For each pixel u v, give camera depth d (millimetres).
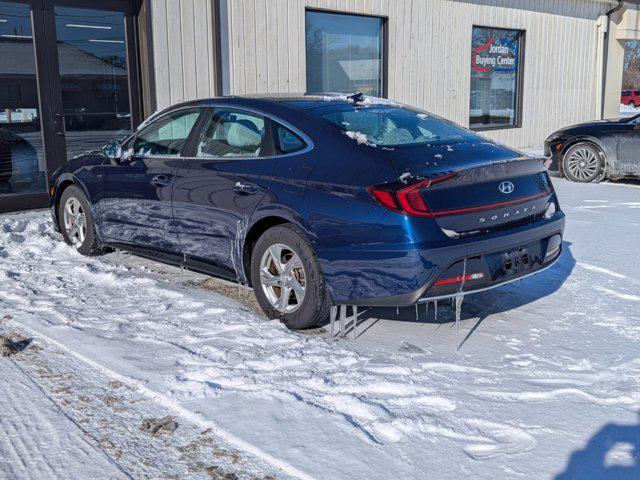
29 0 8297
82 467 2924
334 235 4172
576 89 17312
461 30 13688
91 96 8992
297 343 4234
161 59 9406
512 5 14906
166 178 5355
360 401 3430
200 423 3275
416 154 4262
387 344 4293
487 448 3068
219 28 9836
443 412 3387
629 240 6996
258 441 3104
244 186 4711
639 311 4883
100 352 4105
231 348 4168
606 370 3871
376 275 4059
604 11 17656
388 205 3977
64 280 5691
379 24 12250
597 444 3088
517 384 3701
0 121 8195
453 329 4566
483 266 4164
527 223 4480
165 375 3773
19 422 3301
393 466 2914
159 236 5520
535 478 2834
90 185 6195
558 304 5047
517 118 15820
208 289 5516
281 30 10586
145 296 5227
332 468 2895
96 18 8922
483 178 4164
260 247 4633
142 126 5809
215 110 5219
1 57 8141
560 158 11508
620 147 10781
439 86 13414
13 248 6707
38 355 4094
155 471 2893
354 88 12023
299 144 4582
